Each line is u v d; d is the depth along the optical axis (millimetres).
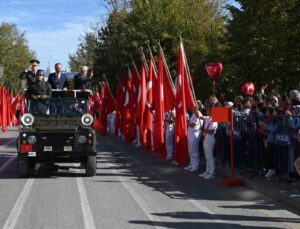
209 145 13219
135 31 35531
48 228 7906
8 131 43812
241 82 23406
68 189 11719
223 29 33562
